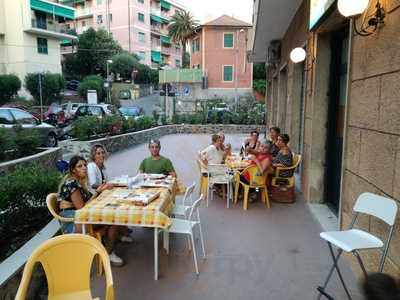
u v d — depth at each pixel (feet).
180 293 10.77
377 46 10.32
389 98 9.47
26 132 28.22
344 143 13.04
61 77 99.81
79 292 8.09
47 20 106.83
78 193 12.44
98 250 8.00
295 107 28.43
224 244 14.43
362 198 9.80
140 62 162.30
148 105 122.11
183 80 119.14
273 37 38.11
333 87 19.04
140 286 11.17
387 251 9.50
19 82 90.02
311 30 19.25
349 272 11.96
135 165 33.40
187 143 51.52
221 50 117.50
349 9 11.18
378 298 4.33
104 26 173.06
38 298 10.36
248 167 19.29
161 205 11.92
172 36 162.50
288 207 19.51
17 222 13.57
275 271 12.12
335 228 15.80
